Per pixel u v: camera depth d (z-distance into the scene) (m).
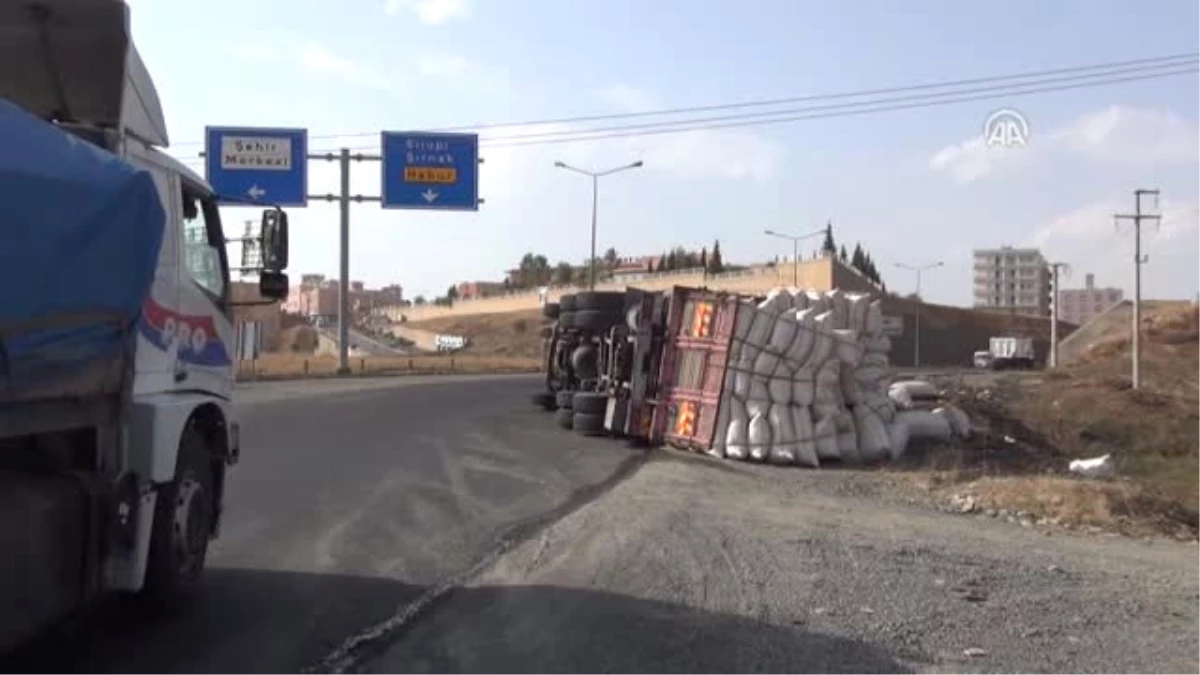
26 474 5.96
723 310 19.02
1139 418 38.50
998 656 7.05
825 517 12.77
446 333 129.88
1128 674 6.73
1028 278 140.38
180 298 7.75
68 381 5.84
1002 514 14.05
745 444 18.31
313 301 162.50
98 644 6.89
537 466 16.58
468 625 7.53
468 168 46.62
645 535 11.03
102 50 7.10
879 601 8.43
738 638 7.31
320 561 9.45
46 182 5.39
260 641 7.03
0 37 7.02
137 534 6.80
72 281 5.66
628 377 21.06
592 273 68.88
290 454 16.80
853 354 18.91
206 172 44.44
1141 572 10.27
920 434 21.72
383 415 24.44
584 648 7.01
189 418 7.80
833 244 146.75
